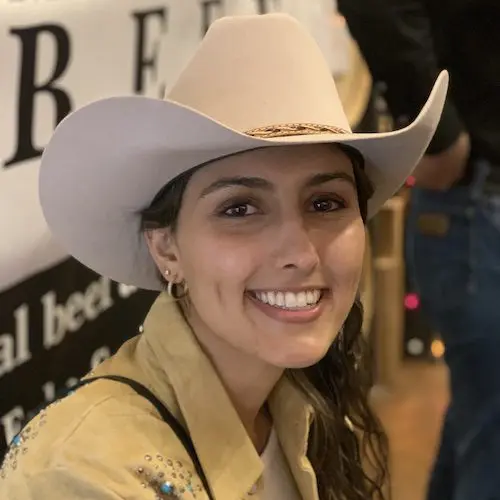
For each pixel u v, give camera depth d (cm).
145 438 81
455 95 151
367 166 100
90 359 144
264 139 77
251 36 85
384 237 298
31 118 125
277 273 83
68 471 75
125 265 106
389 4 143
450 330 162
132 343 96
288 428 102
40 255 130
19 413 129
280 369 95
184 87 87
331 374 111
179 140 79
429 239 159
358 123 214
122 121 78
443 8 146
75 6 130
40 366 133
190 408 87
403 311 318
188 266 88
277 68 85
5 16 120
